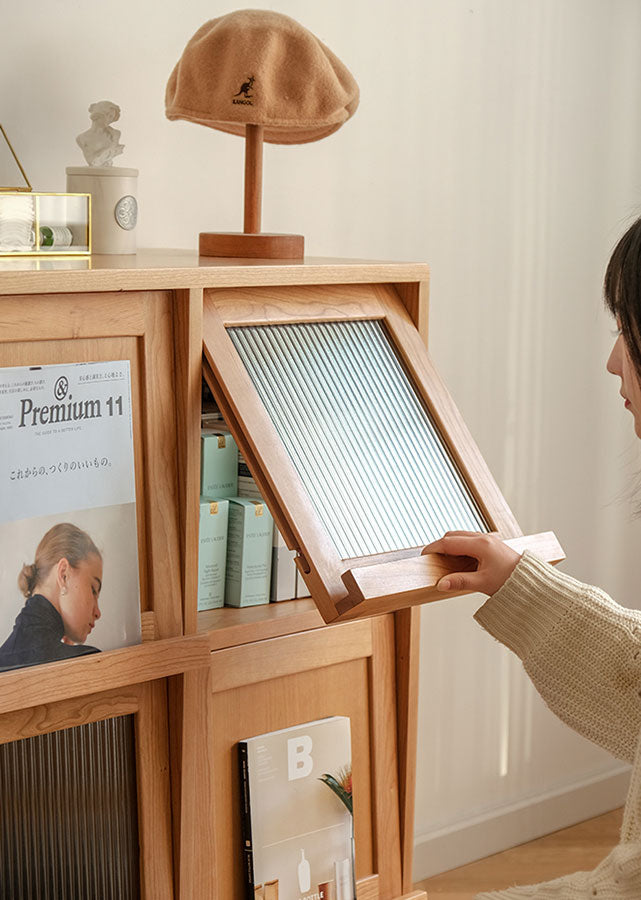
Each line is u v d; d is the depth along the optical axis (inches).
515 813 107.7
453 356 95.3
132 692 52.7
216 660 56.0
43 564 48.7
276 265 55.4
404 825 64.8
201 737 54.3
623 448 110.5
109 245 61.9
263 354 54.5
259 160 62.8
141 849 53.9
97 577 50.6
